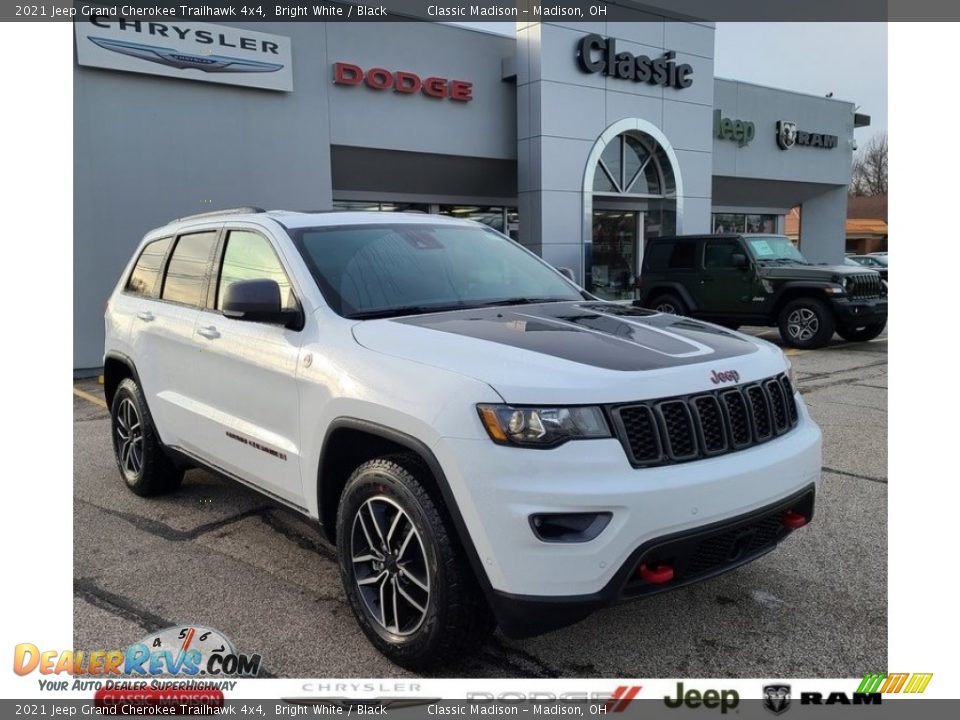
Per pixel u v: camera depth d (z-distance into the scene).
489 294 3.99
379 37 14.12
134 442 5.15
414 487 2.84
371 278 3.73
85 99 10.91
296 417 3.45
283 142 12.88
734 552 2.95
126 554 4.20
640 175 18.00
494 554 2.60
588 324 3.41
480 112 15.85
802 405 3.48
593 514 2.58
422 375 2.87
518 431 2.59
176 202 11.82
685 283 13.79
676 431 2.78
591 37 16.16
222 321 4.08
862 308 11.95
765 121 22.72
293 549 4.27
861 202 58.66
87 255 11.04
